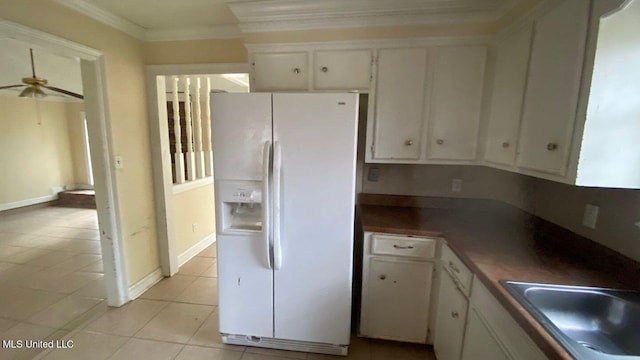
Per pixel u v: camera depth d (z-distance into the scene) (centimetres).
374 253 185
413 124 195
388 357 188
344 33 193
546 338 83
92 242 375
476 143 190
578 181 108
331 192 171
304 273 181
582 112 106
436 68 188
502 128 166
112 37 217
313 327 186
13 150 512
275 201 170
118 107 226
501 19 172
